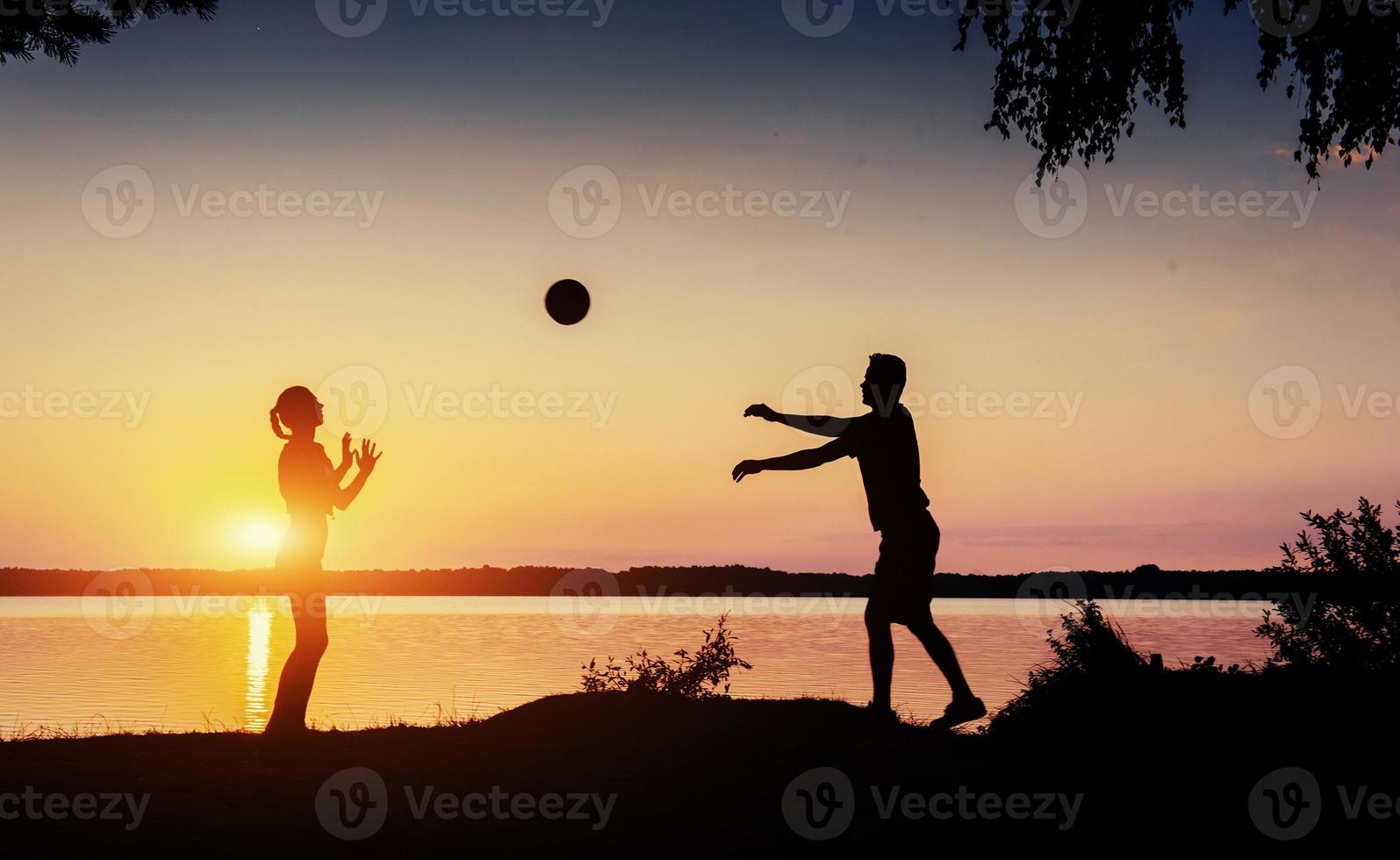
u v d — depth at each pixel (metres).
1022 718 8.79
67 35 11.78
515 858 5.18
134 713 25.25
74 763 7.30
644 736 8.24
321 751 7.82
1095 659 9.52
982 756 7.39
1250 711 8.20
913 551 8.05
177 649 62.47
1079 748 7.59
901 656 47.59
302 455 8.57
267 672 43.59
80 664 48.00
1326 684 8.79
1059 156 12.04
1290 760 7.08
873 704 8.27
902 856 5.27
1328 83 11.46
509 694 29.55
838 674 35.16
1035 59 11.98
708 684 12.02
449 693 29.94
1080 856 5.29
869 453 8.10
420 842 5.43
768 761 7.29
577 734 8.41
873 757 7.37
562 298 10.91
